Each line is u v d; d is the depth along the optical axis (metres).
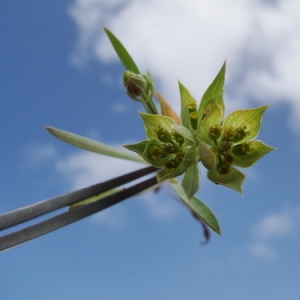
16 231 0.05
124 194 0.05
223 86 0.05
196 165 0.05
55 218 0.05
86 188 0.05
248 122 0.05
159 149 0.05
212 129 0.05
